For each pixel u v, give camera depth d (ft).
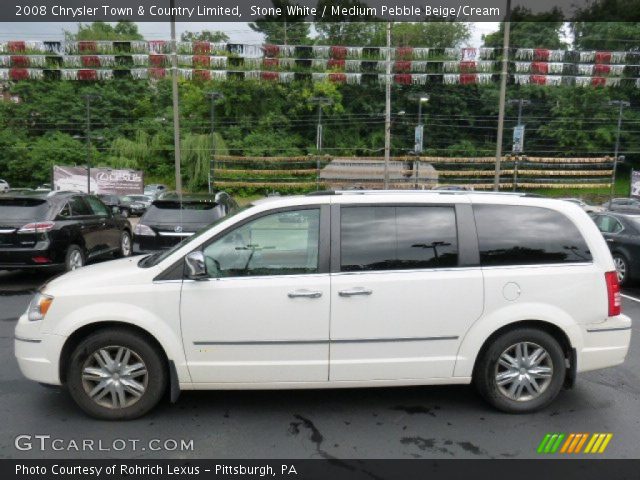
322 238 12.62
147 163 172.45
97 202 36.09
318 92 180.34
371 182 131.85
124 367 12.58
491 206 13.28
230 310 12.23
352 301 12.36
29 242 27.96
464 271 12.69
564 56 57.57
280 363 12.42
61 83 182.80
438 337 12.61
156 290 12.29
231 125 182.60
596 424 12.64
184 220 29.66
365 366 12.53
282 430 12.28
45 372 12.39
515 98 195.21
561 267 12.98
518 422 12.71
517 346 12.99
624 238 31.76
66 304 12.32
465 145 192.24
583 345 12.99
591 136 189.26
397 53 57.11
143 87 190.70
